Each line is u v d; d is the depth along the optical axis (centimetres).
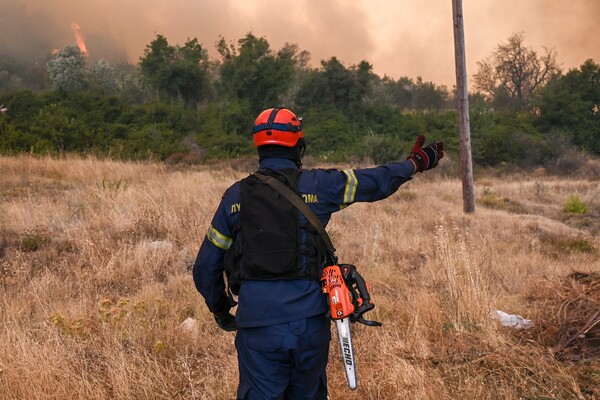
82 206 1027
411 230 1084
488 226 1168
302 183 259
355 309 254
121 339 470
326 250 257
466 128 1384
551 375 392
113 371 402
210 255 262
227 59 4200
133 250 757
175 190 1143
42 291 594
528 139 3459
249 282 253
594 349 440
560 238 1111
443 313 527
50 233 838
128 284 668
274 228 249
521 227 1195
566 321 482
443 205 1541
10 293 595
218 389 396
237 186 262
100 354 448
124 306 529
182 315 553
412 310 541
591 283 582
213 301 274
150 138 3203
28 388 376
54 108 3288
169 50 4462
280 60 4172
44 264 718
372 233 961
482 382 389
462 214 1338
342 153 3278
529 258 873
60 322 484
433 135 3947
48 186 1316
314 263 251
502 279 742
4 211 961
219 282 271
